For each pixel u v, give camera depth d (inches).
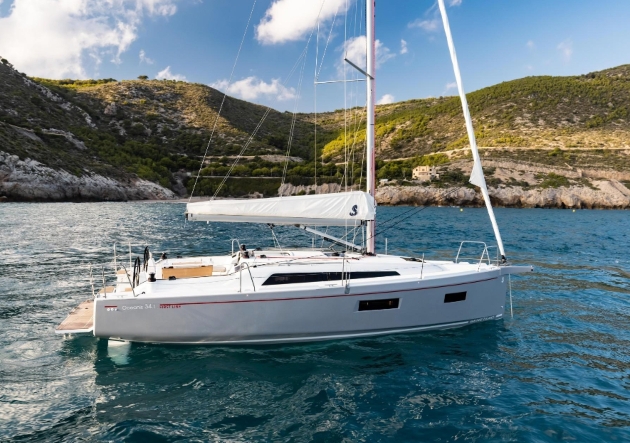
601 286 478.3
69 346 270.8
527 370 249.3
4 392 212.5
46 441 172.1
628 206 2593.5
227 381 227.1
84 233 966.4
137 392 214.7
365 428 187.3
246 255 320.8
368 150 315.9
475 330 309.6
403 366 249.3
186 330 257.4
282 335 268.5
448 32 334.0
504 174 2997.0
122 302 249.9
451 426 189.9
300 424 189.3
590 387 229.3
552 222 1536.7
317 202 292.7
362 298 274.1
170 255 656.4
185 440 175.3
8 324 315.3
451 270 312.3
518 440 179.2
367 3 312.5
